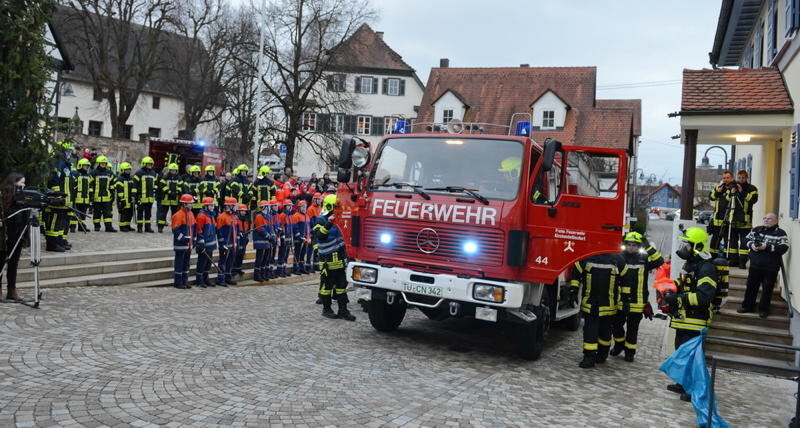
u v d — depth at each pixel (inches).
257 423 197.6
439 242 310.2
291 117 1466.5
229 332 328.2
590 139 1467.8
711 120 422.0
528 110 1601.9
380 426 203.9
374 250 328.2
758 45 619.5
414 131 364.5
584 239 299.3
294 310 416.2
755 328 383.6
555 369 316.5
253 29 1504.7
